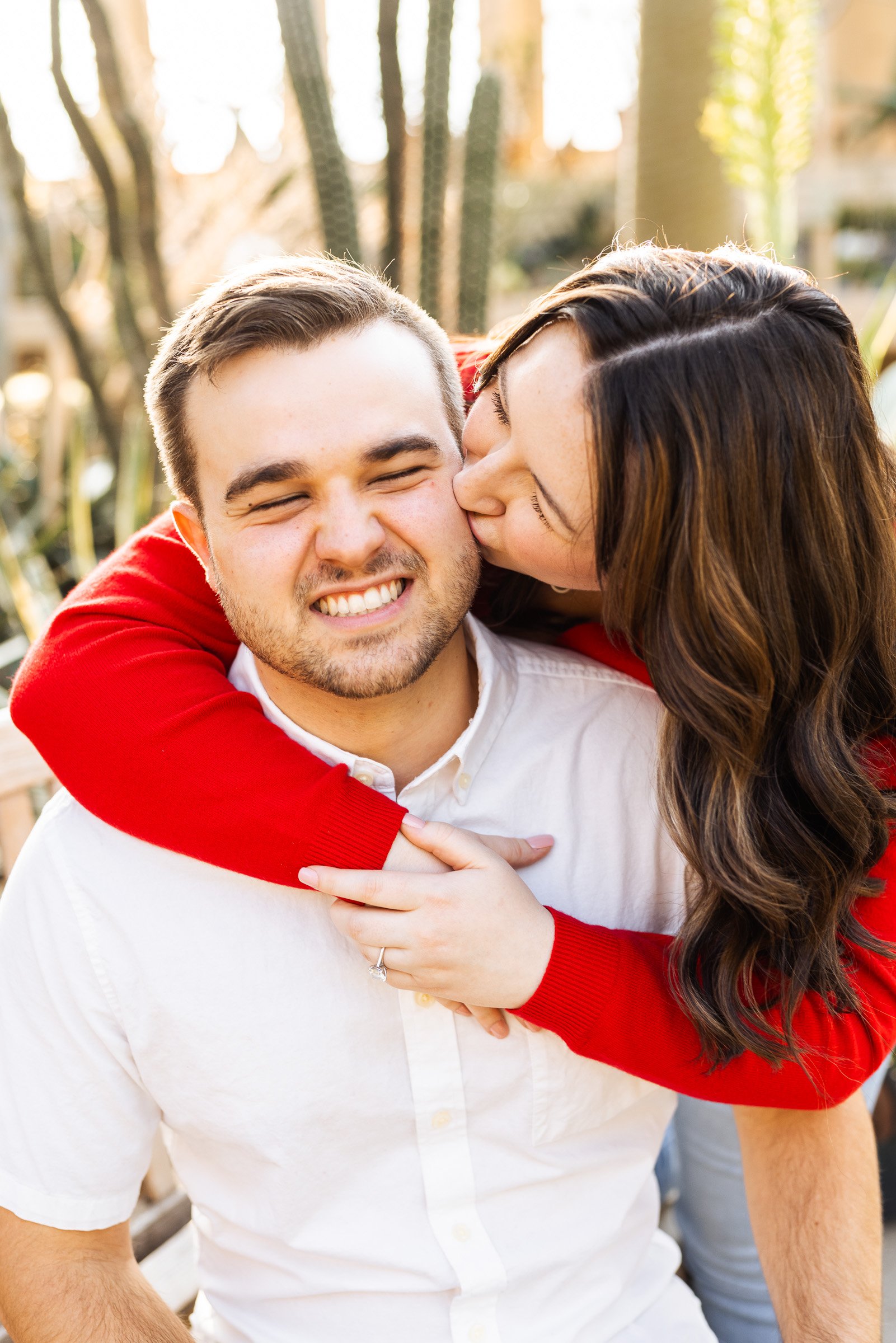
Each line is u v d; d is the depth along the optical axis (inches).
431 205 120.0
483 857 38.4
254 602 38.1
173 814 38.4
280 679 41.8
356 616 38.1
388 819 38.3
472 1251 42.4
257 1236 42.8
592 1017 38.1
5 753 56.8
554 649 49.6
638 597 37.8
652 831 46.8
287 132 158.7
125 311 128.5
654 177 111.6
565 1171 44.0
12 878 41.6
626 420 35.7
